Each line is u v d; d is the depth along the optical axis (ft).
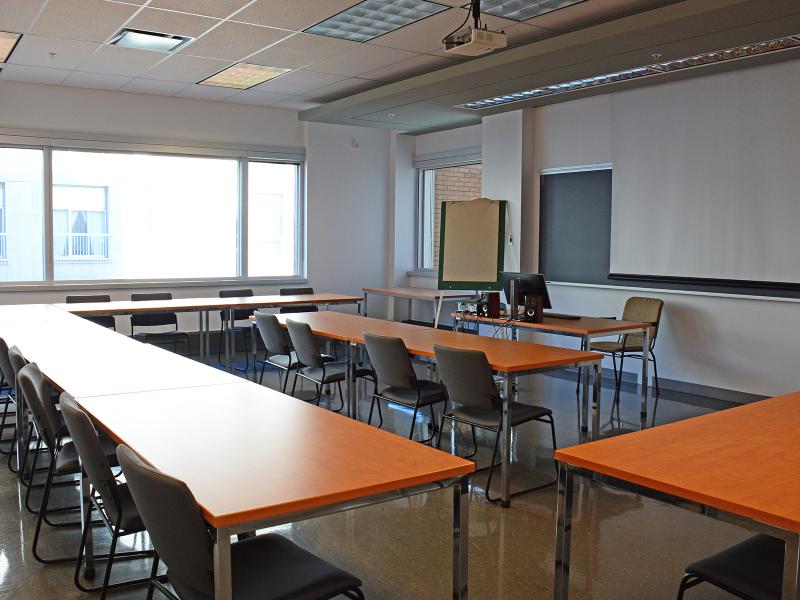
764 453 7.28
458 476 6.81
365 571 9.97
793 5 14.42
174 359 12.68
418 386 14.62
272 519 5.81
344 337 16.55
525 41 19.63
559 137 25.54
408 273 34.73
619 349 20.53
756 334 20.06
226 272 31.01
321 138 32.01
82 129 26.76
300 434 7.90
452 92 23.56
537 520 11.83
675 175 21.71
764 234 19.65
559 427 17.85
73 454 10.53
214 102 29.32
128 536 11.18
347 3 16.63
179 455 7.11
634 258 23.00
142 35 19.54
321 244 32.48
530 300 19.11
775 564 6.79
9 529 11.37
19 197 26.40
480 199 22.08
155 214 29.19
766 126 19.48
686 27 15.94
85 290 27.17
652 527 11.64
